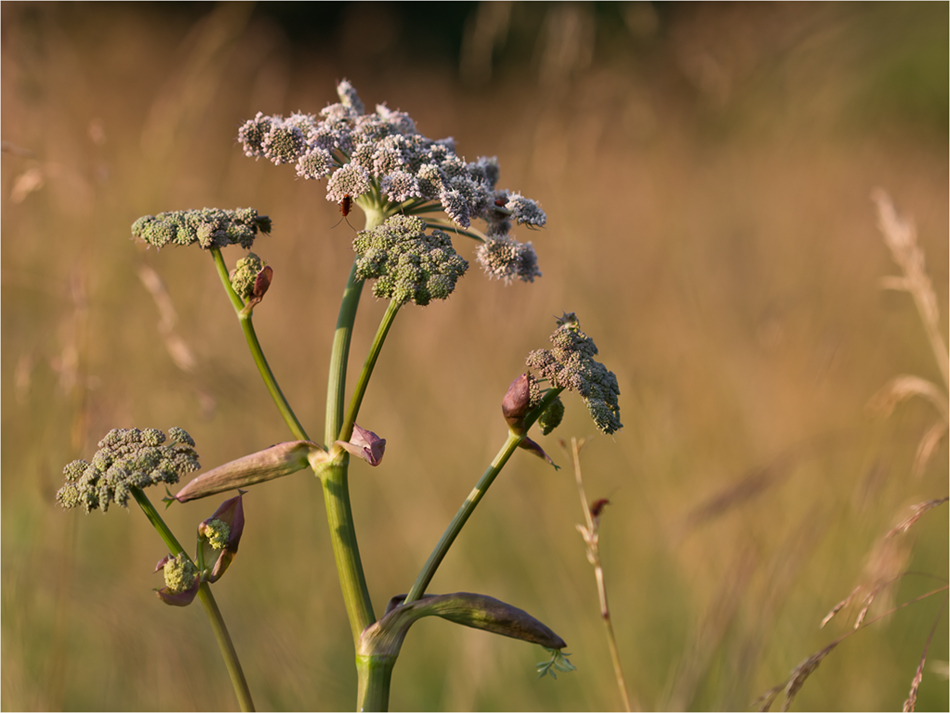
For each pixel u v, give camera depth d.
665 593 4.36
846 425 4.84
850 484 4.22
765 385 5.12
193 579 1.69
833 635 3.98
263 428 5.09
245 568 4.45
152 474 1.66
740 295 6.03
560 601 4.39
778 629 3.98
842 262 6.20
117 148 6.04
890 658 4.00
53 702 3.21
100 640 3.59
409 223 1.78
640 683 3.95
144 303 4.86
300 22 12.34
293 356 5.48
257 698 3.30
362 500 4.95
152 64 8.77
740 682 3.37
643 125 7.02
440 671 4.21
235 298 1.82
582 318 5.68
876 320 5.70
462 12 14.49
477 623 1.76
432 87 12.05
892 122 10.11
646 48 8.39
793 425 4.89
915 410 5.07
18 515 4.11
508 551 4.62
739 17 8.89
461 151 10.18
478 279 6.16
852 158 8.30
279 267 5.93
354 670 4.23
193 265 5.36
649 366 5.32
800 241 6.47
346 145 1.99
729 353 5.42
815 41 8.68
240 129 1.96
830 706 3.86
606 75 7.00
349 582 1.79
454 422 5.26
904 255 3.56
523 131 6.95
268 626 3.42
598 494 4.73
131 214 5.12
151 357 4.51
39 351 3.94
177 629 3.09
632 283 6.25
